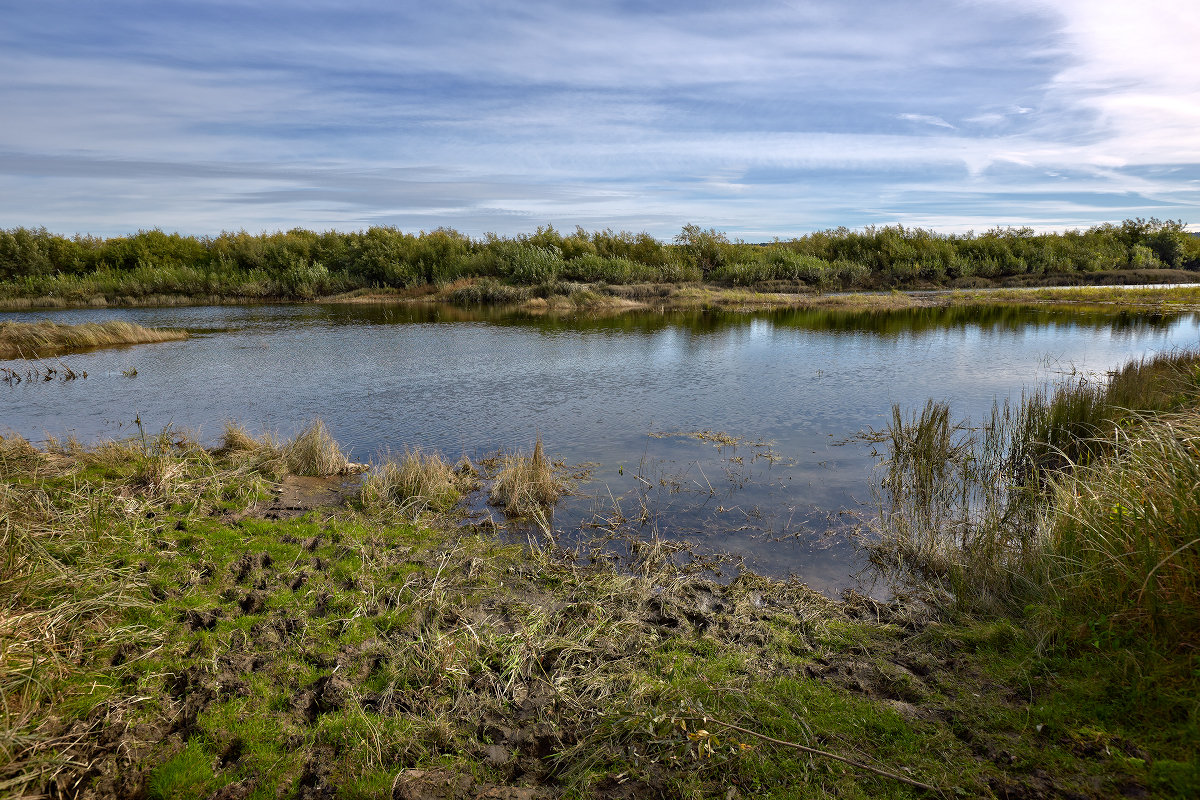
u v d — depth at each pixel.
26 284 36.47
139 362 16.81
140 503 6.58
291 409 11.87
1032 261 46.34
